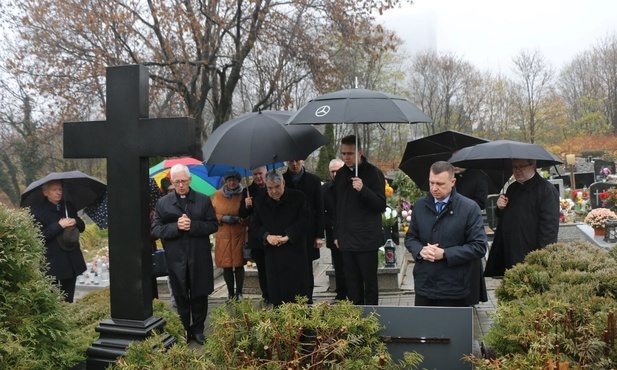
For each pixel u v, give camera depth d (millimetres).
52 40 17672
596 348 2389
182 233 5566
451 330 2520
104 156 3193
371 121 4789
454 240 4102
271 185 5441
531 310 2805
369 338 2477
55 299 2887
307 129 5621
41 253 2951
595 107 59000
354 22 19234
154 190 7387
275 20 19406
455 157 5586
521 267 3662
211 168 6914
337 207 5840
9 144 29078
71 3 17172
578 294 3045
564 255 3801
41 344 2705
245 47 19078
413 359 2381
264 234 5543
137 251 3137
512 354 2549
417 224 4266
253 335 2420
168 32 17922
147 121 3121
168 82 18797
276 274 5543
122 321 3146
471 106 51500
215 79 20688
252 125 5363
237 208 6809
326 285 8422
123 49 18250
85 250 13641
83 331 3275
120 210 3162
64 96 17469
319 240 6355
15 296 2660
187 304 5668
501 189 6031
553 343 2475
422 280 4176
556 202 5062
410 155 7195
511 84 56469
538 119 55250
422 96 44312
